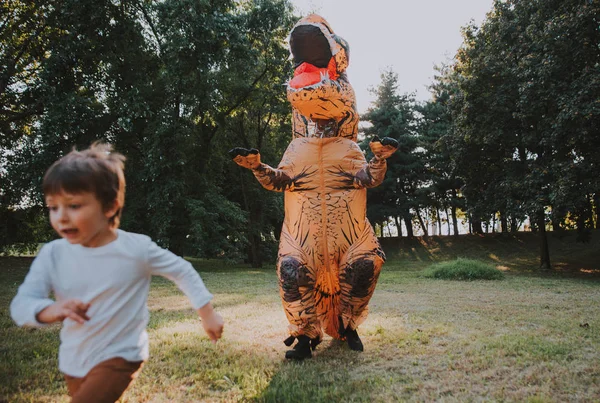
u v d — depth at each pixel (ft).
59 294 6.16
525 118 46.34
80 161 5.96
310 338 13.34
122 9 46.91
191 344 14.42
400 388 10.50
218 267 63.41
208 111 53.62
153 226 47.16
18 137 51.47
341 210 13.46
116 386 5.83
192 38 46.03
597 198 43.70
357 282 13.42
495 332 15.97
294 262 13.12
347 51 14.05
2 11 47.09
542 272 52.21
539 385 10.59
